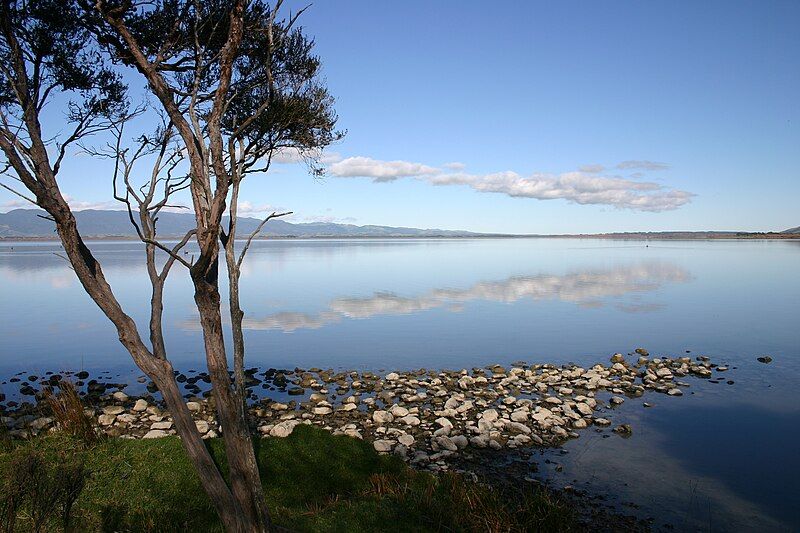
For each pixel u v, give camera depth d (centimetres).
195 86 705
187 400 1720
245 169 883
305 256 11869
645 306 4012
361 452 1173
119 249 16138
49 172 706
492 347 2652
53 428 1208
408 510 908
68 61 902
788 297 4509
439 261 9688
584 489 1121
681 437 1426
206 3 818
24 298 4709
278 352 2570
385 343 2756
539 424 1493
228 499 692
